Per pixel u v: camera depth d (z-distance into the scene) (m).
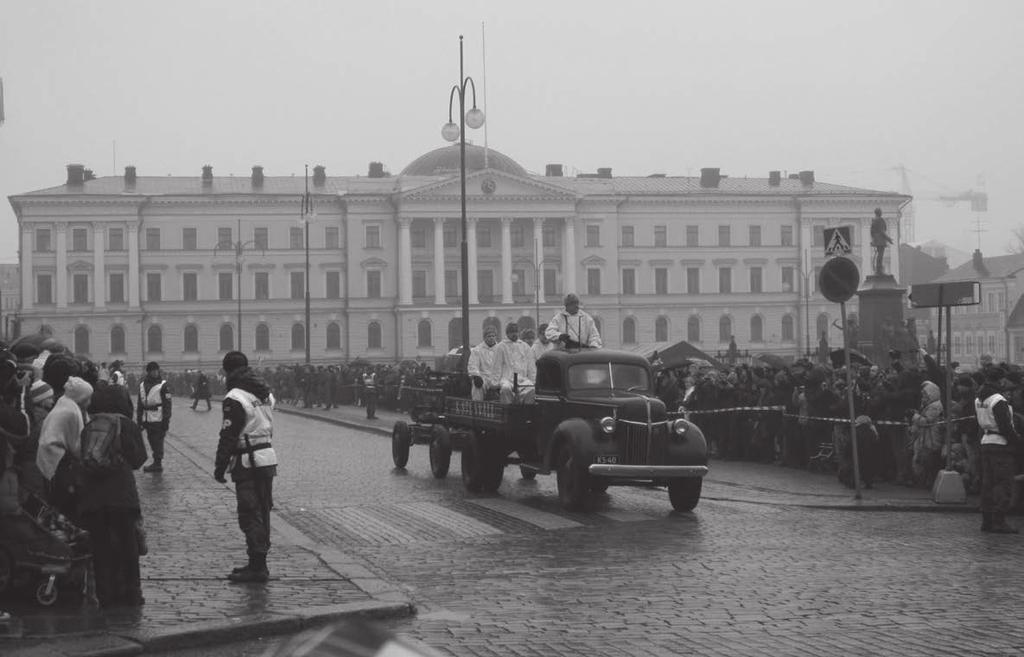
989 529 15.98
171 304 115.69
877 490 20.94
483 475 21.28
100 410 11.07
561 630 10.18
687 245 121.69
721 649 9.44
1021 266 108.25
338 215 117.75
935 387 21.02
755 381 27.50
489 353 22.67
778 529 16.48
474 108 40.28
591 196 119.06
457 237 119.06
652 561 13.85
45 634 9.77
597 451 18.16
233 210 116.50
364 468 26.61
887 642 9.65
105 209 114.19
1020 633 9.95
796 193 122.19
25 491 11.55
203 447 33.50
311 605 10.92
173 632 9.77
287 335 117.38
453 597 11.77
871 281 38.66
